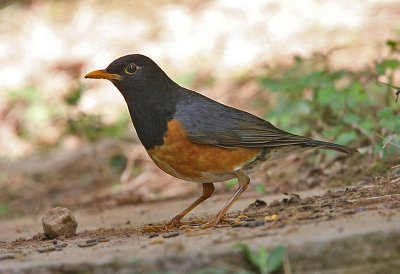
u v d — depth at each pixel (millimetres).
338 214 6395
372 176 9672
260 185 10227
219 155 7891
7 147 18844
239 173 8086
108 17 23984
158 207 11469
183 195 12711
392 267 5270
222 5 22609
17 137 19266
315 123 12609
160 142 7961
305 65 16250
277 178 11500
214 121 7934
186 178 8195
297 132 12438
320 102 11859
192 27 21828
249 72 18328
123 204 12828
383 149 9453
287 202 8453
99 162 16047
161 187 13742
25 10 25656
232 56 19516
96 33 22875
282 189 10883
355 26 18781
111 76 8133
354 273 5266
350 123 11172
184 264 5305
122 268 5379
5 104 20312
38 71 21297
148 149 8148
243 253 5262
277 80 13969
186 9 23172
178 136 7828
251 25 20859
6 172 16844
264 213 7855
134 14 23891
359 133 11594
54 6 25469
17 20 24938
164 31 22047
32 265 5625
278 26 20281
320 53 14719
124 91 8180
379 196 7465
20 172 16781
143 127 8086
